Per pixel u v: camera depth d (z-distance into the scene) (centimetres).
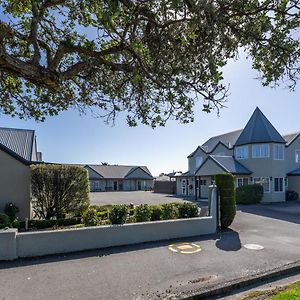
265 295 571
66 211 1511
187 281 657
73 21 541
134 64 475
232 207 1319
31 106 599
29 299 563
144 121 581
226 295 604
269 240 1089
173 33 437
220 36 447
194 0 372
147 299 561
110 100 583
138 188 6794
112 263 792
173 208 1279
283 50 460
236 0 411
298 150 3262
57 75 408
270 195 2862
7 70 374
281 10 423
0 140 2056
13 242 827
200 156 3928
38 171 1475
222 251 923
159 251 918
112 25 411
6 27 418
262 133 3000
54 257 849
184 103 518
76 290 605
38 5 417
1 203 1513
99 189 6381
